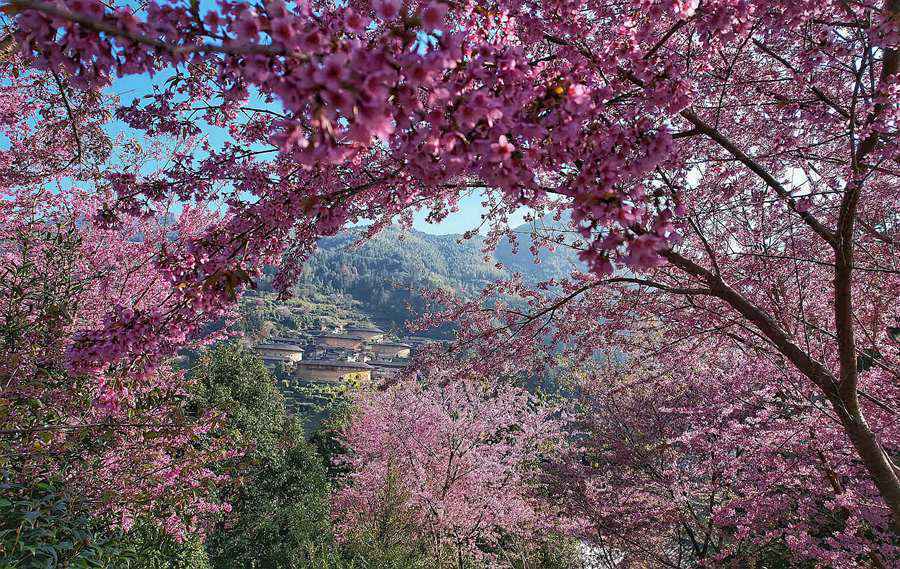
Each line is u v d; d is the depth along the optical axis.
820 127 3.69
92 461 4.22
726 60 3.39
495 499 11.47
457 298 5.31
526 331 4.52
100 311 6.42
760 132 3.86
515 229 5.41
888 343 5.35
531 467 14.17
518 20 2.60
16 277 4.80
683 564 8.95
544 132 1.55
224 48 1.14
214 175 3.17
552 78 1.78
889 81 3.01
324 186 2.93
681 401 8.41
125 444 4.41
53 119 4.90
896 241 4.02
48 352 4.28
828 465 5.76
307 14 1.33
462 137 1.43
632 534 8.45
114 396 2.62
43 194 6.16
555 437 12.62
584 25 2.67
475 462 12.04
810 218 3.56
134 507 4.34
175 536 6.23
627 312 4.92
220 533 13.26
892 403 4.96
